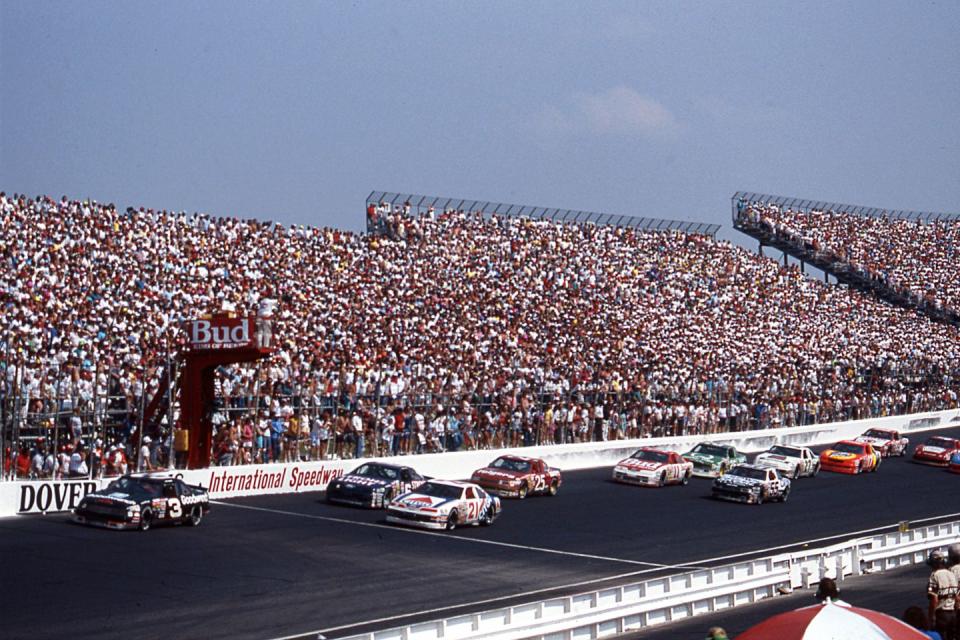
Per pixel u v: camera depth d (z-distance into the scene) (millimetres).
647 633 85938
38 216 171750
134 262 172375
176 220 194250
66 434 121125
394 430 153250
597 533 128500
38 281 151125
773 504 160000
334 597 89500
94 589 85250
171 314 159500
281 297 182125
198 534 109062
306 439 143625
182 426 129875
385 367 159625
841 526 144875
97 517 107625
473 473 151750
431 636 71188
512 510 140500
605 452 185000
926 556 125375
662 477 169250
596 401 188000
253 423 136875
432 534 120562
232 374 141750
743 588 99188
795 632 48031
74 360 125188
